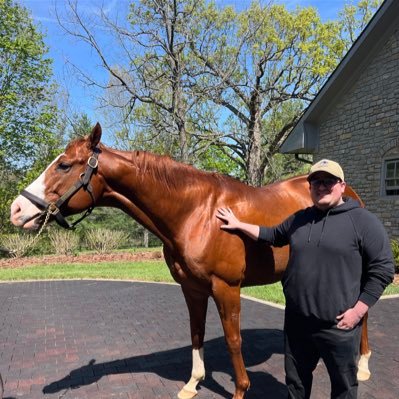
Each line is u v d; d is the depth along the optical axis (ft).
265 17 55.01
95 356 15.05
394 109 35.24
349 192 12.57
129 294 26.66
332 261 7.46
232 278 9.48
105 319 20.39
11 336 17.83
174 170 9.54
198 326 11.07
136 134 54.80
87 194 9.11
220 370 13.17
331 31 72.43
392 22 34.83
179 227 9.45
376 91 37.01
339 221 7.57
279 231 8.77
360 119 38.70
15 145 63.77
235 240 9.46
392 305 20.94
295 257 7.93
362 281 7.70
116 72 47.62
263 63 62.18
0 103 61.57
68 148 9.12
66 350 15.80
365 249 7.42
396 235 34.65
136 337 17.21
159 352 15.23
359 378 12.00
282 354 14.46
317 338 7.73
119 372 13.41
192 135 55.26
